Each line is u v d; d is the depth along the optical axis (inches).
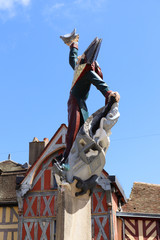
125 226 739.4
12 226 765.3
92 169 269.3
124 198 764.6
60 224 260.2
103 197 717.9
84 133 268.2
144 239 725.9
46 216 737.6
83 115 292.2
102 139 271.4
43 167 774.5
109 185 714.2
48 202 747.4
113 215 716.7
